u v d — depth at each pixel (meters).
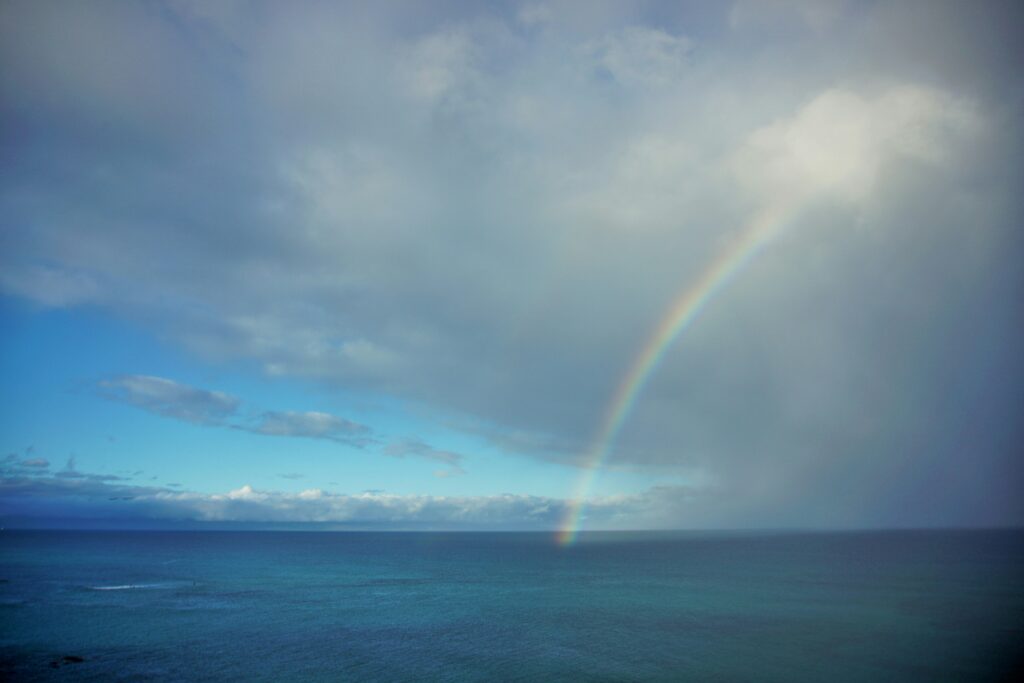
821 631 69.31
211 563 179.75
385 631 73.81
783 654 58.84
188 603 96.56
